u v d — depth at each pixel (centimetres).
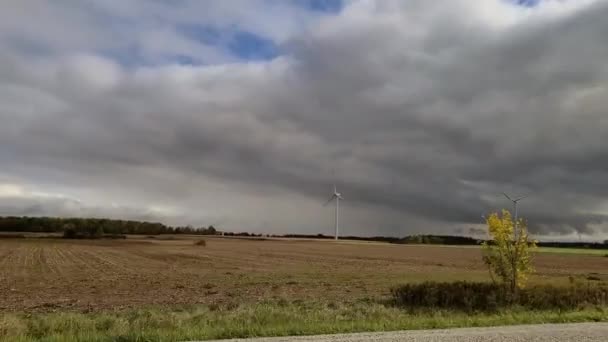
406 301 2592
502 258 2525
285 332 1509
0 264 6938
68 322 1873
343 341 1372
